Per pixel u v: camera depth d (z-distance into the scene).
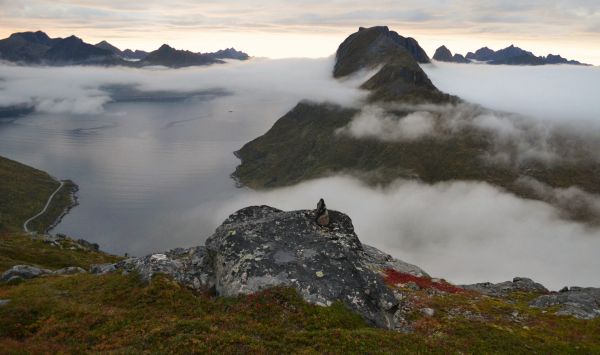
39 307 37.50
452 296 52.41
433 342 34.19
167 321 34.19
